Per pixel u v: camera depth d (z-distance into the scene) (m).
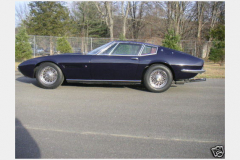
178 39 13.62
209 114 3.86
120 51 5.60
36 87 5.91
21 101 4.50
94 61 5.46
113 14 30.88
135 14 35.03
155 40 20.06
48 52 17.94
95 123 3.36
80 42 18.56
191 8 28.25
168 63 5.41
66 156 2.43
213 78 8.43
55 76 5.66
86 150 2.56
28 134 2.95
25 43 15.08
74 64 5.52
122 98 4.88
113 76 5.55
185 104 4.48
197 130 3.16
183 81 5.60
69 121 3.43
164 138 2.89
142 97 5.01
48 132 3.02
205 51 19.02
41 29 27.84
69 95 5.07
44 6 28.25
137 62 5.45
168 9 27.67
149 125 3.31
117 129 3.15
